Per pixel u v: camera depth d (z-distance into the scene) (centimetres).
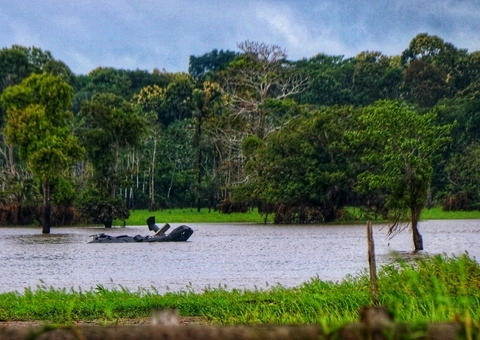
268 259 4394
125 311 2103
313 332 606
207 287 2914
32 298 2316
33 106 7650
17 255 4912
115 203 8994
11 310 2108
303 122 9800
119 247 5584
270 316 1753
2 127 11481
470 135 11788
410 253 4791
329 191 9481
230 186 10788
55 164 7569
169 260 4419
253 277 3381
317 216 9519
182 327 607
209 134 11781
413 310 1474
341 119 9700
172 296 2300
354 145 9038
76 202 9138
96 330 605
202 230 8144
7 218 9219
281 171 9662
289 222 9638
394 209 5003
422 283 1758
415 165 4909
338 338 606
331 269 3738
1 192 9275
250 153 10344
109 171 9144
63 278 3481
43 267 4050
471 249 5159
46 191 7800
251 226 9038
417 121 5009
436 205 11712
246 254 4809
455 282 1753
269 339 603
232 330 606
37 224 9438
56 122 7850
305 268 3803
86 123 11831
